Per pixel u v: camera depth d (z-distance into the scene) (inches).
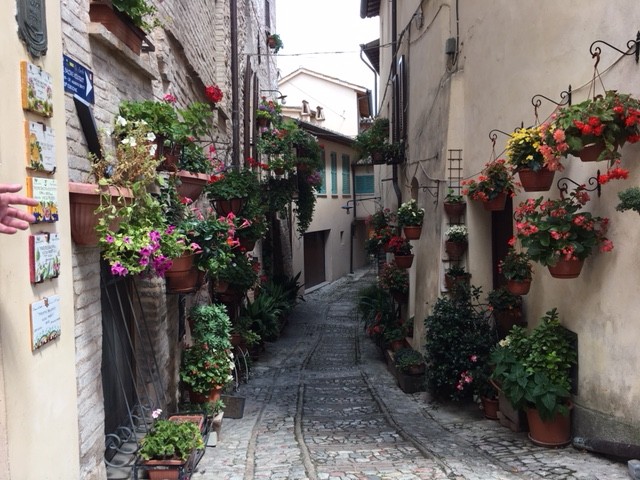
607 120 165.2
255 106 569.9
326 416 301.3
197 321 268.4
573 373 206.5
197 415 221.1
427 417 287.9
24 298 108.4
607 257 188.1
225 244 221.5
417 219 389.7
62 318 126.0
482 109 292.4
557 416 203.3
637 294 176.9
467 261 320.5
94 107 163.9
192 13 317.1
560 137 170.7
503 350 217.9
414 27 434.3
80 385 144.5
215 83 412.2
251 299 585.6
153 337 215.6
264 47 730.2
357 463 203.5
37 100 115.5
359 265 1234.0
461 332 285.3
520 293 239.8
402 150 482.9
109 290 189.5
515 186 253.4
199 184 256.8
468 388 282.8
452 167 325.1
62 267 127.0
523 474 176.9
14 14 108.3
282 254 767.1
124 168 157.8
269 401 340.5
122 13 176.1
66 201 131.0
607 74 187.3
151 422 210.8
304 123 823.7
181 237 185.6
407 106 470.6
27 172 112.0
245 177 360.2
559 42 214.5
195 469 197.0
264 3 730.2
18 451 103.3
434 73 363.3
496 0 270.2
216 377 253.6
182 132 206.4
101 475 156.3
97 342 158.9
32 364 110.7
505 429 245.0
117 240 148.4
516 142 201.6
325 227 1016.9
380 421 284.7
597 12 192.7
